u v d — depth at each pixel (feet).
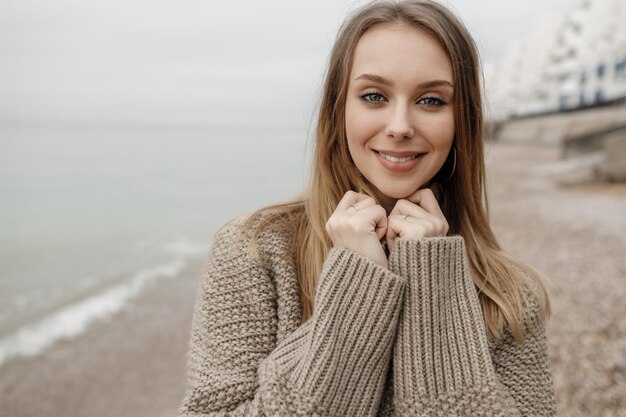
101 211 113.80
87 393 28.37
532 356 5.19
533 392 5.05
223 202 122.21
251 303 4.89
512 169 92.89
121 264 61.77
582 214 47.52
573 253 34.12
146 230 89.45
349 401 4.48
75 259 67.00
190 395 4.60
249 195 134.92
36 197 139.44
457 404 4.54
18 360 33.55
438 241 4.85
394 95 4.73
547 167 90.99
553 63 156.56
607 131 88.84
